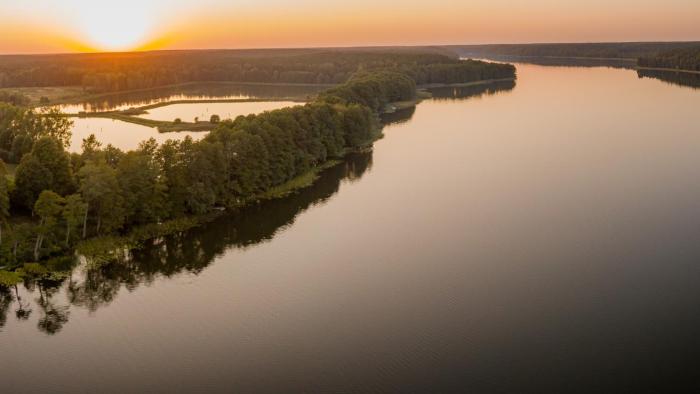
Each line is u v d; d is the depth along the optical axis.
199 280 81.50
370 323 69.88
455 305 73.38
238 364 62.78
